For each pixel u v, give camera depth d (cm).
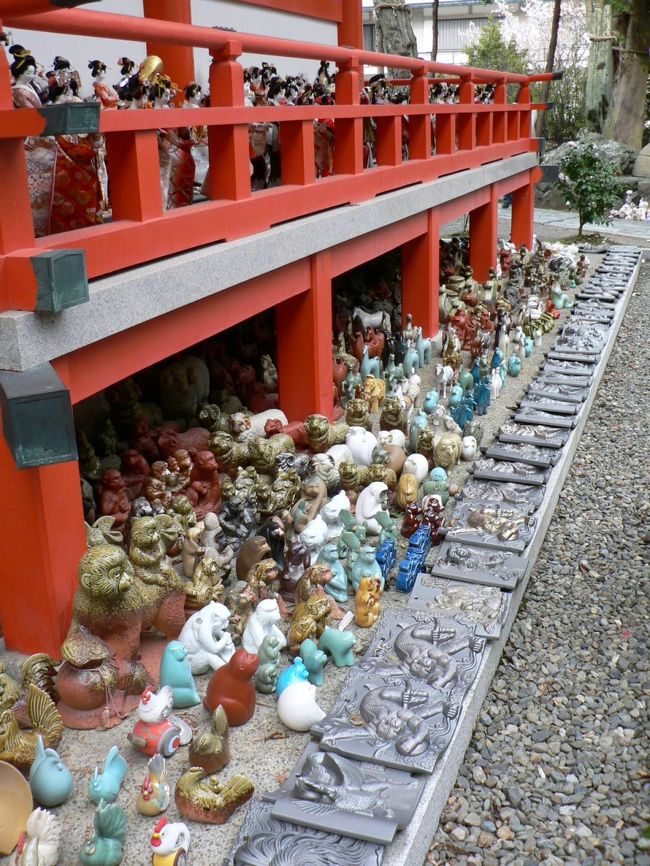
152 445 666
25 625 468
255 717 451
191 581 527
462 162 1164
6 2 307
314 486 607
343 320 1034
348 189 803
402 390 893
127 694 450
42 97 518
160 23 516
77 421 686
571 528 715
